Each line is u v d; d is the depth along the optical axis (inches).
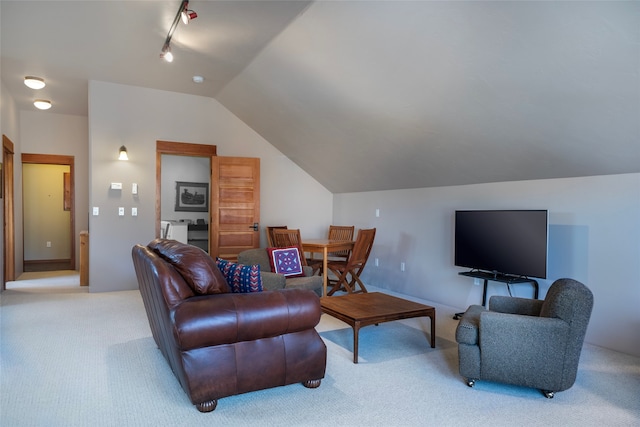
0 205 204.5
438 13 106.3
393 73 136.6
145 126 214.7
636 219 124.6
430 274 199.8
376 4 113.3
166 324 89.5
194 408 88.5
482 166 161.5
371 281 240.8
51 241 328.8
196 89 216.4
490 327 98.3
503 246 151.1
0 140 199.0
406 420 85.0
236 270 100.7
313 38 140.3
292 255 177.0
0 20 138.4
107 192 206.8
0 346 125.3
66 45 159.2
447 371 111.8
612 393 98.9
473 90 125.3
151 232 215.9
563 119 117.8
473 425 83.5
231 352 88.7
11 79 200.1
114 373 106.0
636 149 114.4
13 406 88.1
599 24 88.0
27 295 198.5
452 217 188.5
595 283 134.7
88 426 80.7
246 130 243.8
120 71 189.2
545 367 94.6
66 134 273.4
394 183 215.3
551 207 147.9
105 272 207.0
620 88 99.5
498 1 94.7
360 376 107.7
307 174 263.7
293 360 95.5
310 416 86.0
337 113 177.2
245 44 154.9
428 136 159.6
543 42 98.6
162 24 140.6
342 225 265.1
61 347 124.9
